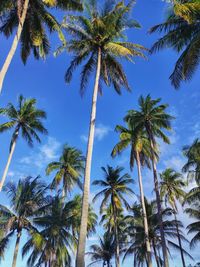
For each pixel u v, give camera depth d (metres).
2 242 32.00
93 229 51.62
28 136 33.16
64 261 38.75
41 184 35.47
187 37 22.22
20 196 33.81
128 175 45.06
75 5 23.00
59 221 37.16
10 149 31.59
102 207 43.69
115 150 37.34
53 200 38.47
